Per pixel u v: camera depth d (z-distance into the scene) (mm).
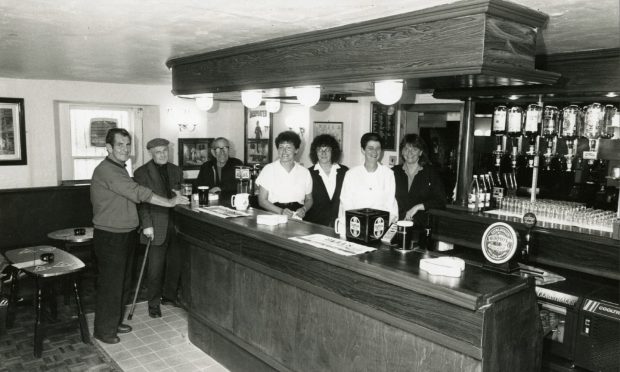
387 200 3863
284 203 4406
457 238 4605
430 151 6969
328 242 2850
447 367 2123
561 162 4867
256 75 3457
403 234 2658
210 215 3748
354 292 2529
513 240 2289
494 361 2053
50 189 6238
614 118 3984
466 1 2115
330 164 4742
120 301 4105
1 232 5934
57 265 3924
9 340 4117
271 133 7926
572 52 3664
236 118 7777
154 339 4172
